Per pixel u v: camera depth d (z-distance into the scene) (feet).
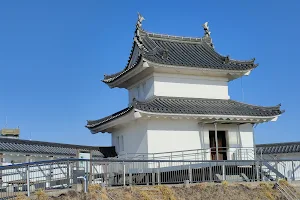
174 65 112.16
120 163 88.33
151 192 74.54
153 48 120.67
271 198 83.82
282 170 105.40
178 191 77.71
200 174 92.53
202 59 123.44
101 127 128.88
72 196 64.90
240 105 120.47
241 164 95.09
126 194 71.41
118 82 130.41
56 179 78.69
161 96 115.55
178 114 105.19
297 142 137.49
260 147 139.64
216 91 122.62
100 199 66.33
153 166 94.22
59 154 118.62
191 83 119.85
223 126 116.98
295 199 84.79
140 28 130.72
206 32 141.18
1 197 66.33
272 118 115.85
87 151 113.70
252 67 121.39
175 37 135.95
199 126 113.29
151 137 107.86
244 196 81.92
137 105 101.91
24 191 73.20
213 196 79.15
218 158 115.34
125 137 121.49
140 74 119.96
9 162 105.19
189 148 110.83
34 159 112.37
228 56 121.29
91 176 74.79
